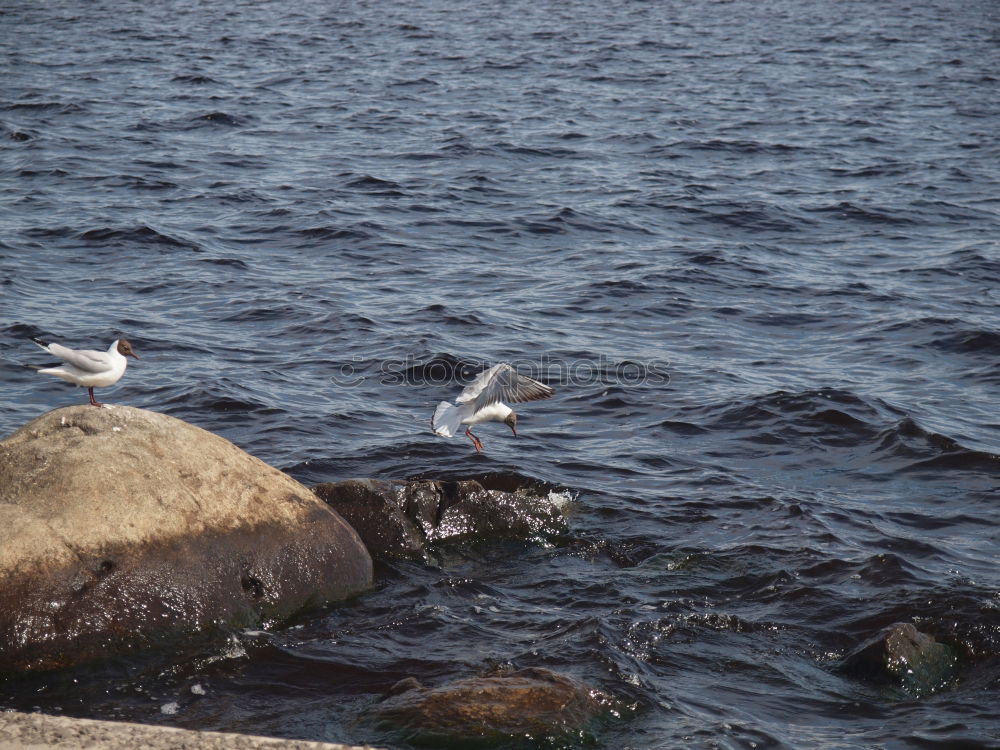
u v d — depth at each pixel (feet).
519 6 234.79
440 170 97.91
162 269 69.87
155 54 157.99
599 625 32.17
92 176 91.76
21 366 53.16
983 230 83.35
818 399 51.26
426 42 178.29
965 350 58.75
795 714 28.02
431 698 26.89
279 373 54.34
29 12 200.54
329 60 158.30
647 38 189.78
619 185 94.43
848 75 156.35
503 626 32.65
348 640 31.45
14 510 30.14
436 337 59.62
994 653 30.83
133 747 22.76
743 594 34.73
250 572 32.24
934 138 116.88
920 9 247.50
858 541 38.06
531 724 25.90
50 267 69.10
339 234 78.43
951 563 36.29
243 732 26.63
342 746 23.50
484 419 34.58
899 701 28.63
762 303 66.74
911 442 46.68
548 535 38.93
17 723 23.43
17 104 118.21
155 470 31.96
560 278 70.90
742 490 42.55
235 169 96.48
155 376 53.11
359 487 38.22
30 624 28.84
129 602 29.96
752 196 92.07
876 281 71.00
